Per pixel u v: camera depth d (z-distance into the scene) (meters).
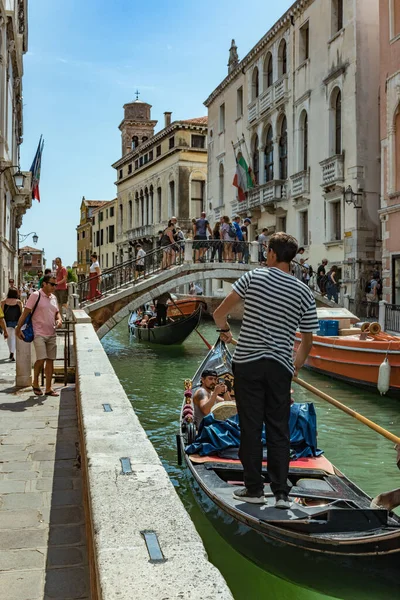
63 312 17.45
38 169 27.42
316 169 23.16
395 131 18.17
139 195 49.62
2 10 17.86
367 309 19.45
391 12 18.06
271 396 3.74
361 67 20.56
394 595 3.64
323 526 3.79
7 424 6.14
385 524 3.85
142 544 1.98
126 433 3.42
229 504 4.15
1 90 18.47
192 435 6.20
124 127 54.03
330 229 22.22
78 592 2.92
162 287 18.67
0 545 3.43
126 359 17.33
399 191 17.80
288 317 3.71
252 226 29.23
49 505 4.03
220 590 1.67
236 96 31.14
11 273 26.69
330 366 13.00
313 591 3.82
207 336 23.83
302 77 24.17
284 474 3.86
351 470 7.20
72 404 7.09
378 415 9.98
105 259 62.53
